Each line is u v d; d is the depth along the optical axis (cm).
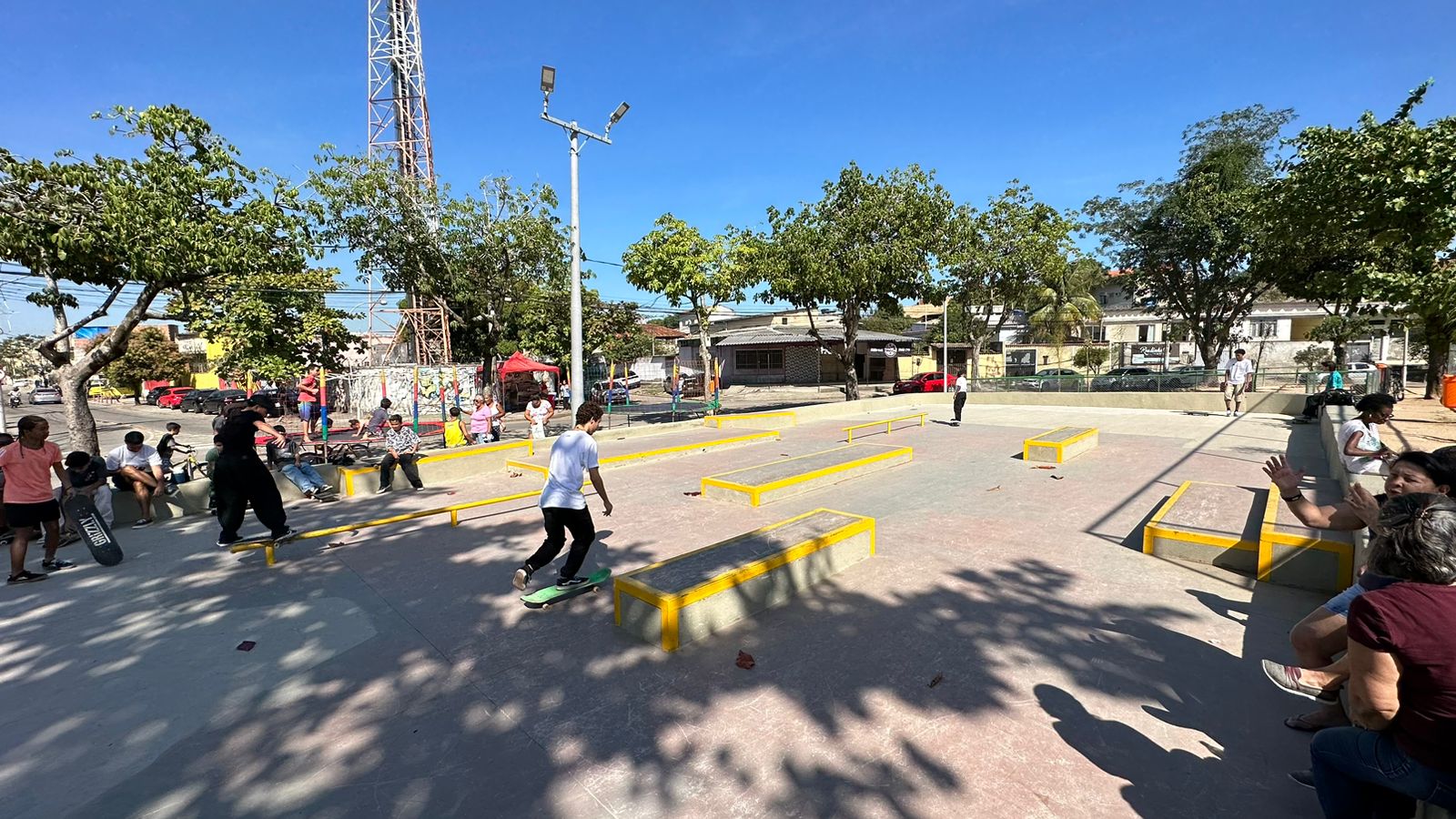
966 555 594
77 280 952
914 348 4944
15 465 571
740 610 461
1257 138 2381
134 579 584
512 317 3012
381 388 2756
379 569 598
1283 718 323
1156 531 573
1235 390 1725
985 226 2320
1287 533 502
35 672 408
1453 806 186
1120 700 344
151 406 4006
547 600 487
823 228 2019
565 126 1500
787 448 1359
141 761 314
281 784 294
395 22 3538
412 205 2695
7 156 862
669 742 318
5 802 286
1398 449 853
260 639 451
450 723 340
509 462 1123
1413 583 198
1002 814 262
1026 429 1606
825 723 330
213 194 1009
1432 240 940
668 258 2033
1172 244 2430
